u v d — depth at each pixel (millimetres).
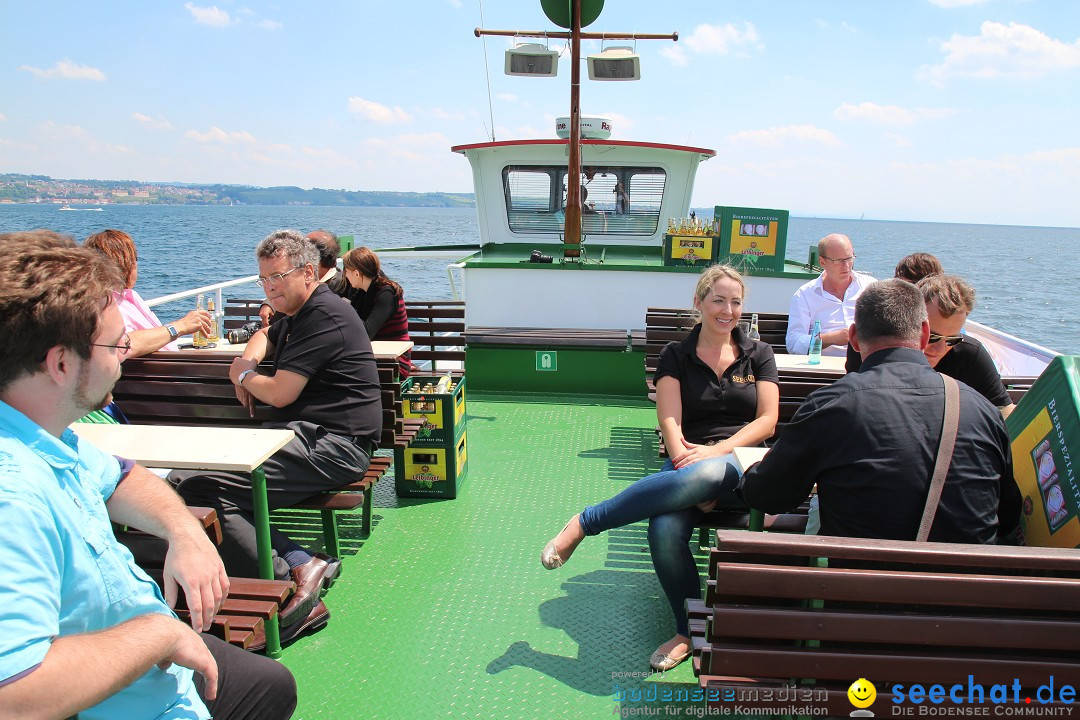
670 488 2859
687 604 2467
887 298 2199
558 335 6430
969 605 1688
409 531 3900
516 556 3639
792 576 1699
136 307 4164
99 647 1288
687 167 7633
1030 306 36969
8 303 1231
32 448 1325
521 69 6805
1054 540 2148
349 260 4953
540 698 2580
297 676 2684
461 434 4449
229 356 3732
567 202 6781
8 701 1134
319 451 3232
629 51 6789
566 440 5379
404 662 2781
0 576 1161
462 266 6797
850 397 2094
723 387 3510
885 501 2008
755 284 6684
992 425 2072
